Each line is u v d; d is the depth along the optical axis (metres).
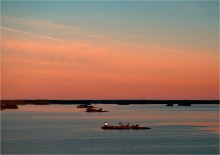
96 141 191.62
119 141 191.75
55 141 190.62
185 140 197.00
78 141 191.00
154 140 196.25
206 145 179.88
